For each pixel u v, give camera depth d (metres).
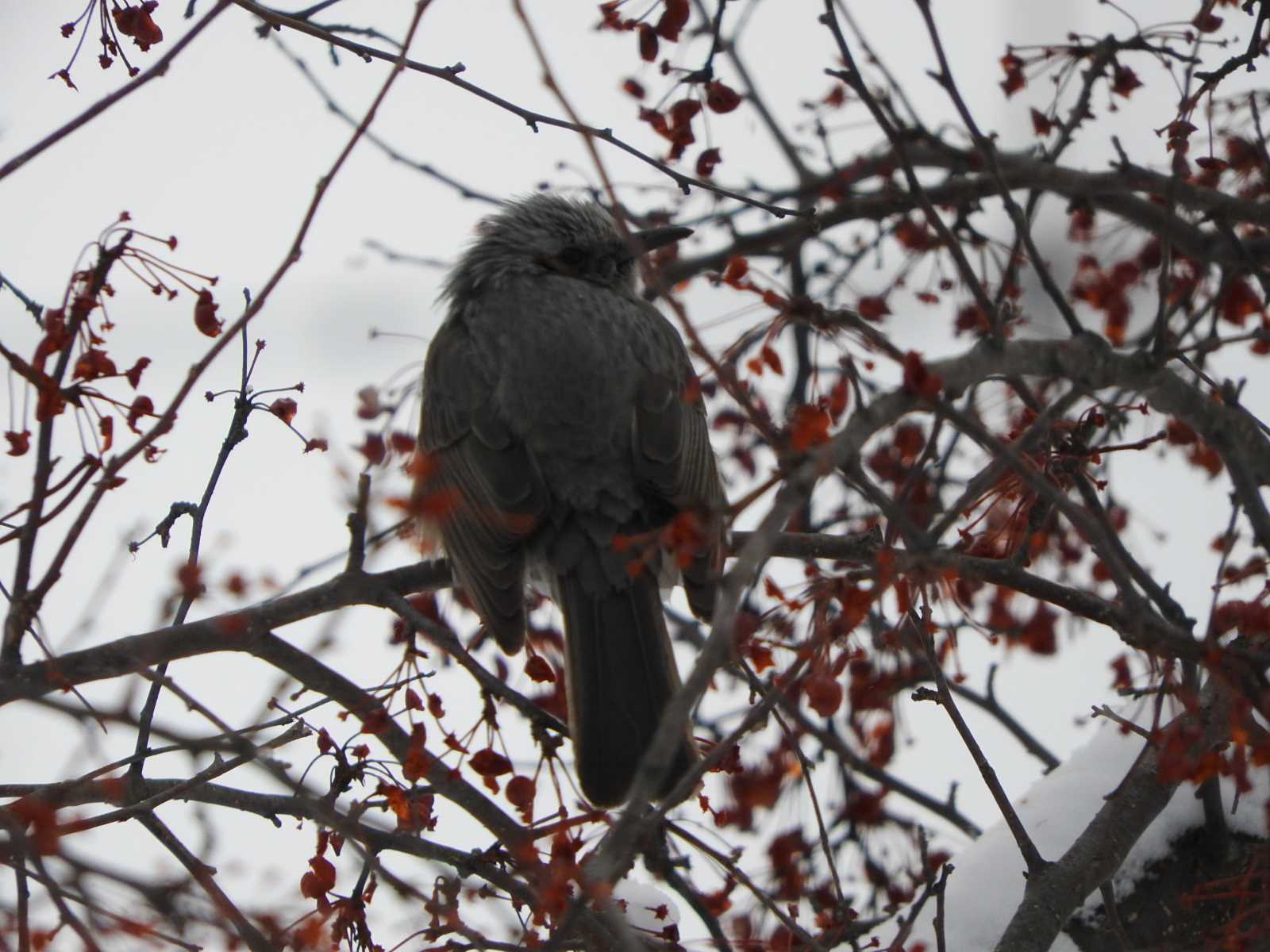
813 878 7.70
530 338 7.99
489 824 5.96
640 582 7.44
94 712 4.61
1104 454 7.30
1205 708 6.09
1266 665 5.85
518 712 6.48
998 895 6.85
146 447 5.45
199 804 5.95
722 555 7.10
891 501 4.89
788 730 6.01
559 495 7.61
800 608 5.62
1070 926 6.51
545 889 5.06
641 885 7.64
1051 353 5.34
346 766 5.83
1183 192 7.33
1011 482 6.36
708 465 8.10
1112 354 5.50
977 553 6.82
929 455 5.17
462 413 7.92
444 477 7.84
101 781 5.43
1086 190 7.86
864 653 6.26
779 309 5.36
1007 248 8.25
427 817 5.99
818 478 4.23
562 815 5.75
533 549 7.63
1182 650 5.36
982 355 5.16
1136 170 7.41
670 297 4.69
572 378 7.82
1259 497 5.82
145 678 5.14
